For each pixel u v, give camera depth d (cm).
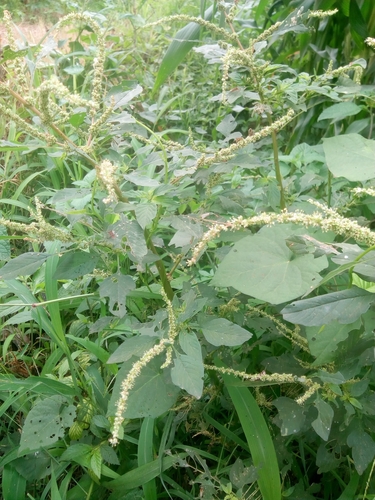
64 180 287
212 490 154
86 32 467
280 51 396
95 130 142
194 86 425
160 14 518
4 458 171
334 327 148
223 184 218
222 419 200
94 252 161
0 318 240
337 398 159
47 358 232
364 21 302
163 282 174
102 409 186
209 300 172
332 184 238
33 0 499
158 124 379
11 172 331
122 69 408
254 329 203
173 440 188
